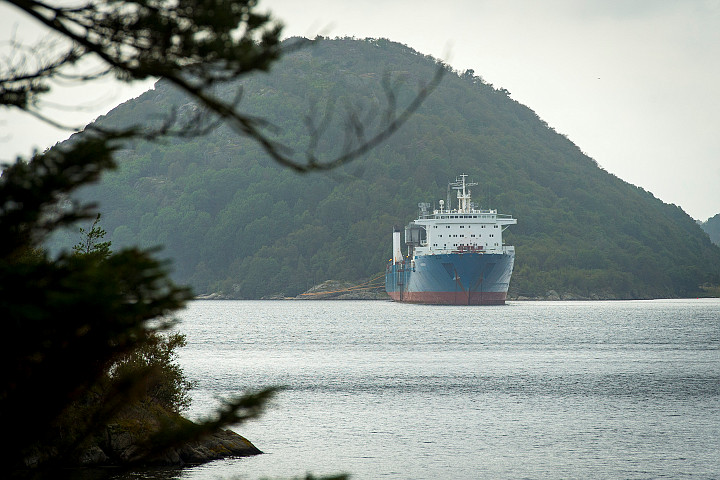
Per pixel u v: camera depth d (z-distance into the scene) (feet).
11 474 107.45
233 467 370.94
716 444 434.30
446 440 446.19
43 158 106.11
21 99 106.93
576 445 432.66
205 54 103.96
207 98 103.09
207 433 116.16
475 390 645.51
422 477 362.53
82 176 106.83
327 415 525.34
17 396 103.19
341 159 103.30
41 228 109.81
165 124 108.99
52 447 170.71
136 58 106.01
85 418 184.65
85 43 103.04
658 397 608.19
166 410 380.37
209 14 102.27
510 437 455.22
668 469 379.55
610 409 551.59
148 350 376.89
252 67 104.27
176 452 369.50
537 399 597.11
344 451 417.28
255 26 105.19
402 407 558.15
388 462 392.27
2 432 102.99
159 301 106.32
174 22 103.40
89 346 104.22
